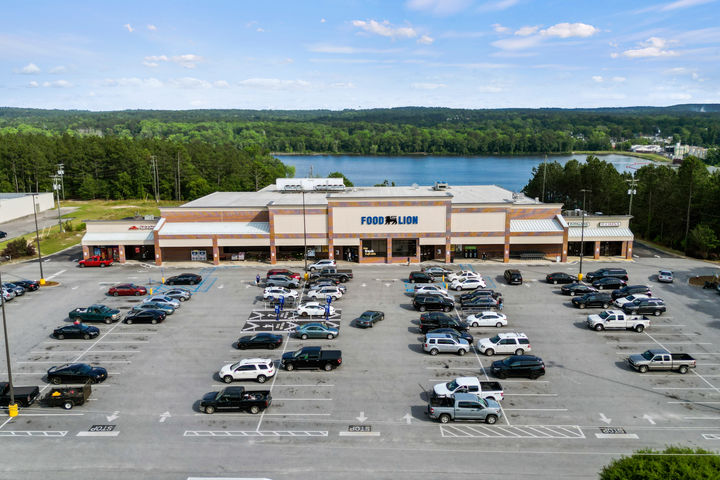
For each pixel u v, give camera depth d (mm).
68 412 41125
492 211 84688
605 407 41562
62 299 68625
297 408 41500
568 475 33188
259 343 52562
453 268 82875
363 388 44719
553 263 86375
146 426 39125
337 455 35500
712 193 99312
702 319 60656
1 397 41344
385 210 84375
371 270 82062
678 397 43094
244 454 35625
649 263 87562
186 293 67438
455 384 42250
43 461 35031
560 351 52031
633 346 53219
